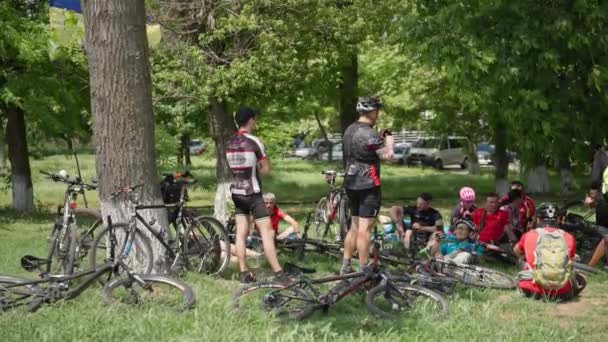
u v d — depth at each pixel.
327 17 15.51
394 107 26.72
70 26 12.32
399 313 7.05
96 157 8.73
